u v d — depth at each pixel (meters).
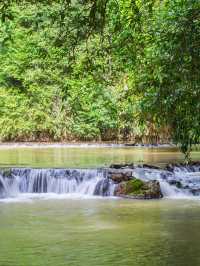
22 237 14.09
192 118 10.01
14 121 49.47
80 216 16.95
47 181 22.44
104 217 16.72
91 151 36.16
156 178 22.98
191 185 22.28
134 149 37.88
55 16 9.52
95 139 48.09
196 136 10.04
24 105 49.47
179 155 32.12
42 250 12.78
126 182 21.36
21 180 22.39
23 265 11.54
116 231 14.67
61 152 35.31
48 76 45.12
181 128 10.18
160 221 16.00
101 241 13.59
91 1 8.90
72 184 22.27
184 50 9.36
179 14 10.36
